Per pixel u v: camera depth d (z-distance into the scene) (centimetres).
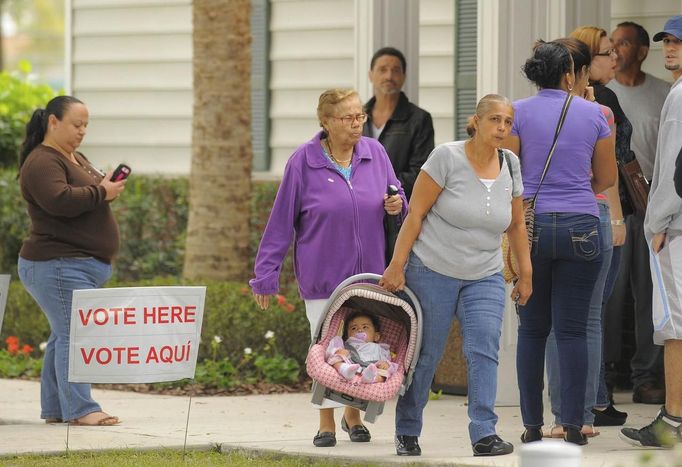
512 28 3559
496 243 2727
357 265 2905
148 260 5481
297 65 5497
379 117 3866
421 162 3784
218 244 4797
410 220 2716
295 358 4088
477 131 2672
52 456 2847
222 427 3247
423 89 5138
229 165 4806
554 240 2753
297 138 5522
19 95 6384
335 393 2745
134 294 2872
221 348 4069
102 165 5978
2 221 5562
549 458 1891
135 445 2959
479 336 2709
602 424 3238
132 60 5875
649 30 3962
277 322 4078
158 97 5831
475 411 2725
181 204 5556
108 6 5919
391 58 3816
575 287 2772
